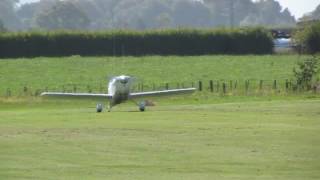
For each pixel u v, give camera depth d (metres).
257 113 134.88
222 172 71.56
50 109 174.25
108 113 141.38
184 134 99.31
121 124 114.38
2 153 82.94
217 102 188.88
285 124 112.06
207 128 106.75
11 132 103.25
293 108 146.62
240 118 123.50
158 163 76.44
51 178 68.50
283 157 79.62
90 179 68.00
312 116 127.06
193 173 71.00
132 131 103.56
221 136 96.75
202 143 90.44
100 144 89.88
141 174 70.56
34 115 139.12
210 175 70.06
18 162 77.00
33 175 69.88
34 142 91.62
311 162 76.62
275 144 89.12
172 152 83.38
